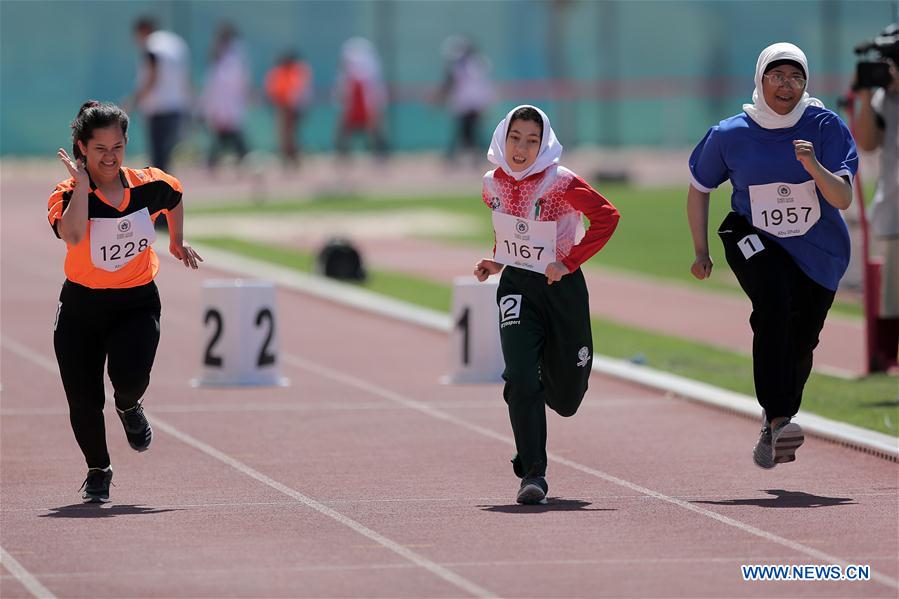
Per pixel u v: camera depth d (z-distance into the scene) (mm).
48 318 51938
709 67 157000
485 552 23438
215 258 67375
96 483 27375
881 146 40312
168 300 56094
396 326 51844
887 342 42781
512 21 147500
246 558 23094
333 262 62875
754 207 27922
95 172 25875
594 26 152875
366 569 22438
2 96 132500
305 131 137000
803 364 28906
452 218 88750
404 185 108688
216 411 37000
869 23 158500
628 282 64625
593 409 37375
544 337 27219
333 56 140500
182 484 28969
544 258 26750
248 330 40750
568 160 128500
